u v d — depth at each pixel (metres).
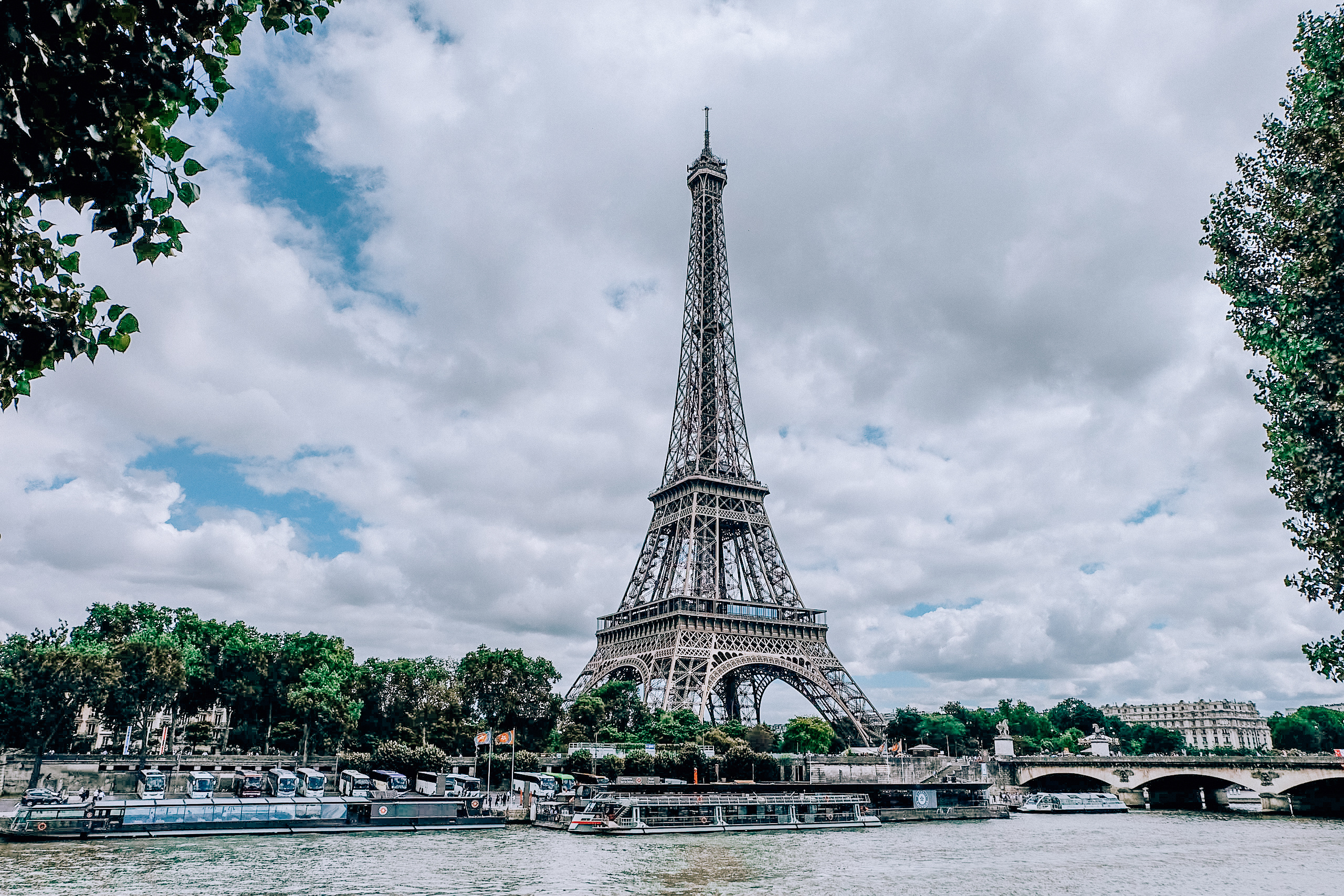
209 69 17.55
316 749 187.50
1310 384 34.34
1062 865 106.25
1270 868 105.69
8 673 145.12
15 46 14.02
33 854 94.75
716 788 150.12
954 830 150.25
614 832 130.00
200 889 78.25
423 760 166.00
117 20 15.45
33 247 17.61
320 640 190.25
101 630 185.88
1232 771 192.50
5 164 14.97
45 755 153.75
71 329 17.88
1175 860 111.31
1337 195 33.44
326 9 19.00
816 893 84.69
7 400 18.42
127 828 109.94
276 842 111.00
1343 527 34.06
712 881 89.81
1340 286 33.44
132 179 16.31
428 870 91.94
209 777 139.38
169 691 162.62
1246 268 37.47
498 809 145.62
